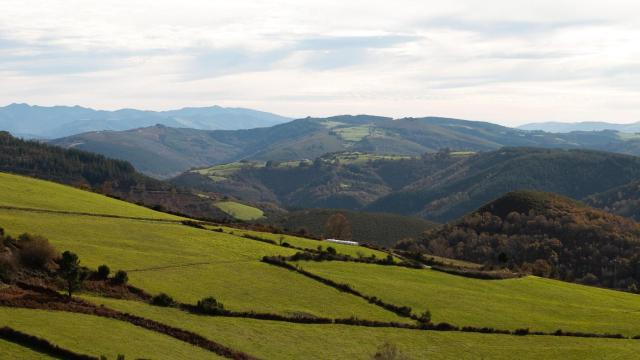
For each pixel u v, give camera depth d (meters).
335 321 76.44
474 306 93.50
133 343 55.75
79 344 52.50
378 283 96.62
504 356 74.12
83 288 67.56
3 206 95.50
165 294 70.44
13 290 61.44
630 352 79.06
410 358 68.00
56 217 96.50
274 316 73.44
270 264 95.56
